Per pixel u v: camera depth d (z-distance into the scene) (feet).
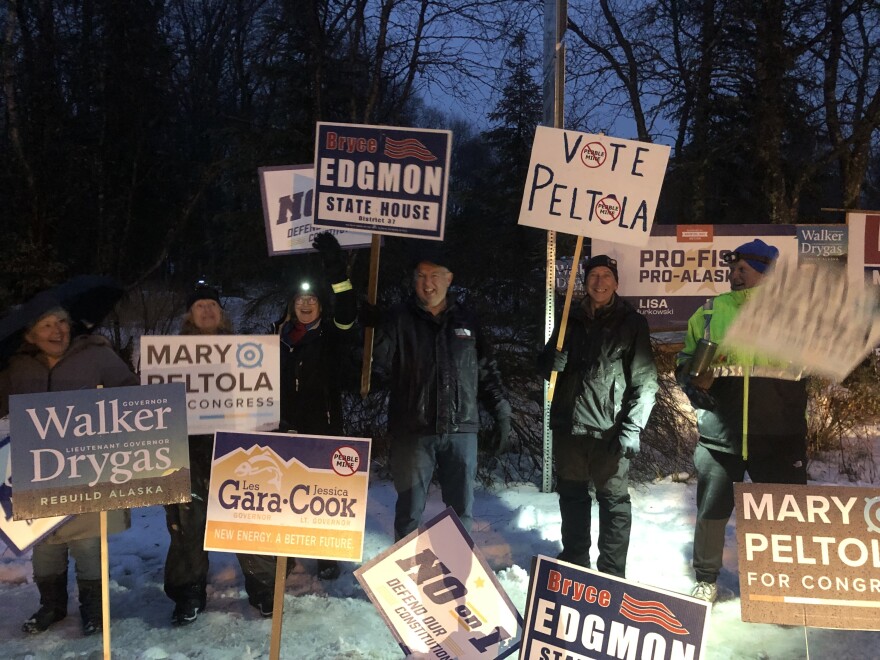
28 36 40.81
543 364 13.91
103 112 46.14
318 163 13.66
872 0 31.76
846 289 11.01
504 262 25.68
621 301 13.66
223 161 27.53
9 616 13.43
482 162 37.27
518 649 9.98
